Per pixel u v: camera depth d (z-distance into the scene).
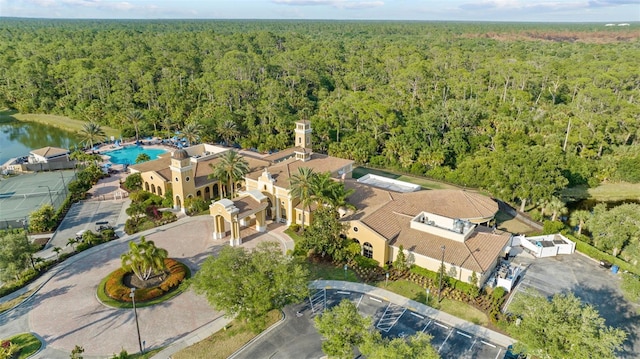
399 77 146.25
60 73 161.88
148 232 67.31
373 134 109.75
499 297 49.47
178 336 44.03
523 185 70.62
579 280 54.16
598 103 110.81
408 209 63.81
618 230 56.69
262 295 40.62
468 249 54.44
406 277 54.41
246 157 88.56
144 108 148.75
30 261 55.31
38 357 40.84
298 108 137.12
